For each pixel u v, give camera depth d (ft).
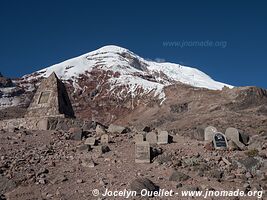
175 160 56.18
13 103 485.56
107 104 520.42
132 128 87.92
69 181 48.44
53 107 101.60
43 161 56.65
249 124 213.05
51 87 104.94
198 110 378.94
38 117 99.25
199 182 47.34
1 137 74.69
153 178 49.03
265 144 64.80
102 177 49.78
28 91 533.55
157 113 437.99
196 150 63.00
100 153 60.85
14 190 45.93
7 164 54.34
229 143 63.67
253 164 51.85
